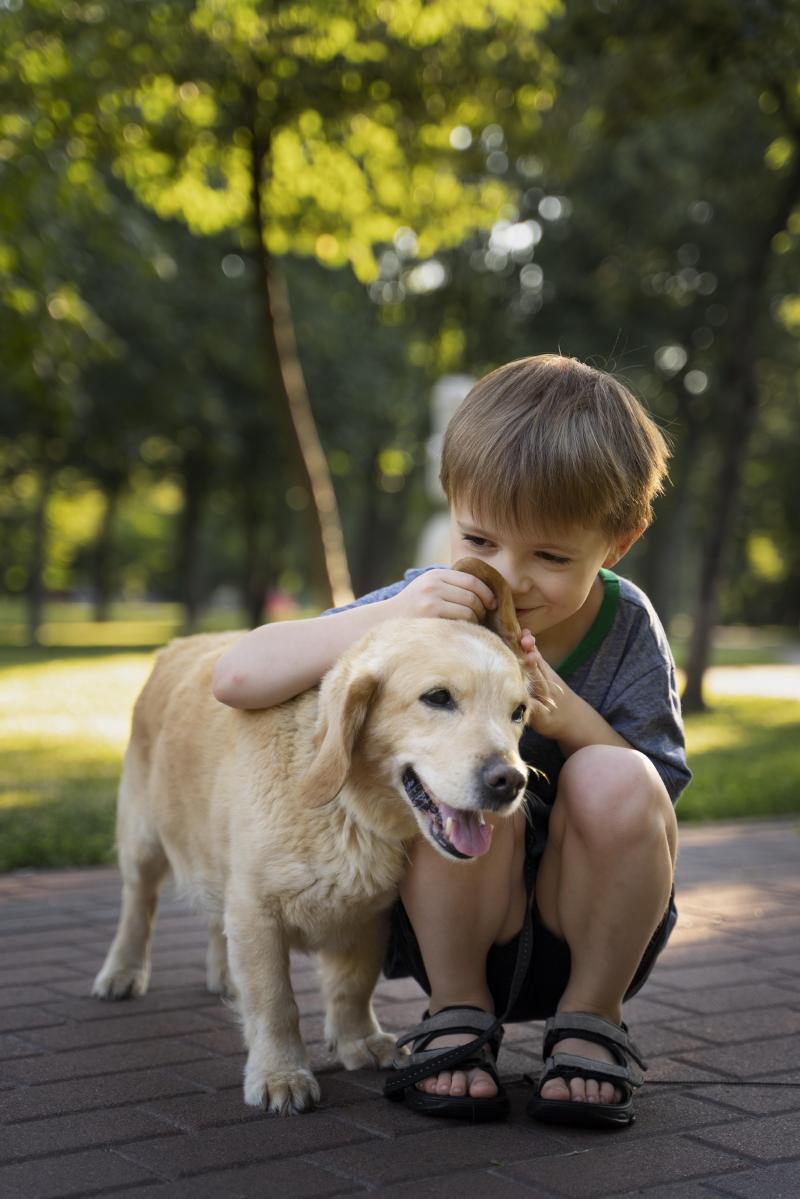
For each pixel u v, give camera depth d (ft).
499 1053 10.56
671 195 67.31
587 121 38.04
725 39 32.76
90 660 68.13
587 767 8.89
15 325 36.70
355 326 80.89
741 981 12.80
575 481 8.73
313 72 31.71
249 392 83.15
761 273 44.65
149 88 31.50
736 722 42.93
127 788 12.18
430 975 9.34
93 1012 11.55
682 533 115.75
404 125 33.63
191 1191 7.45
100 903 16.26
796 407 100.89
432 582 9.08
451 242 41.14
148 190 37.19
